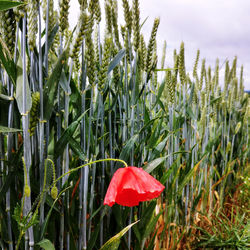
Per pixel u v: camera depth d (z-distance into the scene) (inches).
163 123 78.7
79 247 49.4
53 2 38.7
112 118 60.6
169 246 78.2
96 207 60.3
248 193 118.4
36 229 38.4
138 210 62.4
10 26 33.0
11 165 38.5
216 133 120.9
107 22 46.1
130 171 33.4
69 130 40.1
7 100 37.4
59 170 44.6
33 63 36.2
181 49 77.7
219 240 85.0
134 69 54.9
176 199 77.5
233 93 136.3
